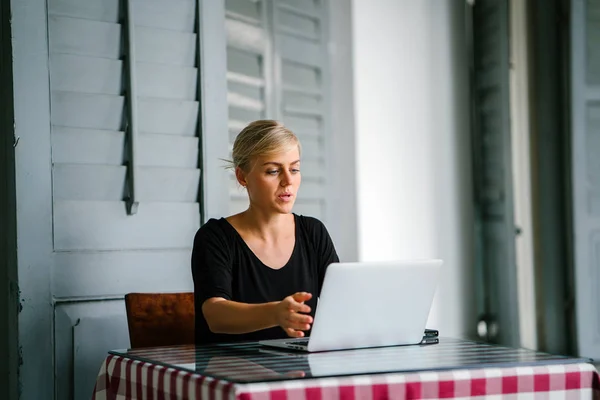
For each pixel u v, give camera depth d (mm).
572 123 4086
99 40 2859
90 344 2783
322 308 1868
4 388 2717
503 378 1691
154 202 2955
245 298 2301
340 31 3871
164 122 3002
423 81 4152
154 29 2990
